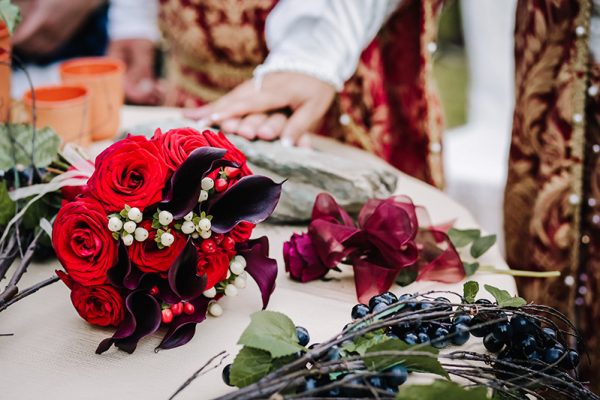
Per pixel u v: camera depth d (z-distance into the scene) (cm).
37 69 206
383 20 130
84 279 77
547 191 121
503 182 207
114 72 127
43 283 80
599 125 115
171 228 79
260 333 68
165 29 161
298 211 106
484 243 99
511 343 75
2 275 84
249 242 85
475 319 77
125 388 72
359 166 108
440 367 68
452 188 213
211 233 81
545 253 124
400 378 66
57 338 80
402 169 153
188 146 80
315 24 126
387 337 71
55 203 95
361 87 140
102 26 216
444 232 96
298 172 105
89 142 124
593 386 126
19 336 80
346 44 125
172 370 75
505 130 247
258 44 145
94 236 77
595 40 111
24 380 73
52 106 113
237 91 124
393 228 88
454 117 327
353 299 89
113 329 82
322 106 123
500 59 245
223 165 79
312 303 88
